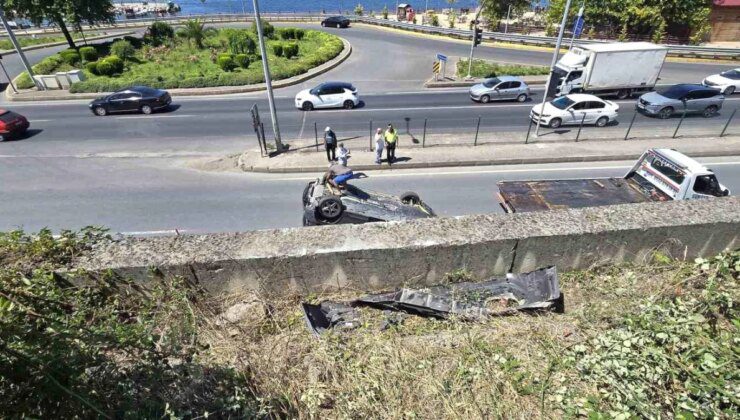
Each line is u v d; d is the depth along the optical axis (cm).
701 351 279
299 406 279
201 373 282
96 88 2542
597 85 2353
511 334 335
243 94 2584
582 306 362
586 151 1583
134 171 1460
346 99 2236
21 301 242
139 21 4844
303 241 381
